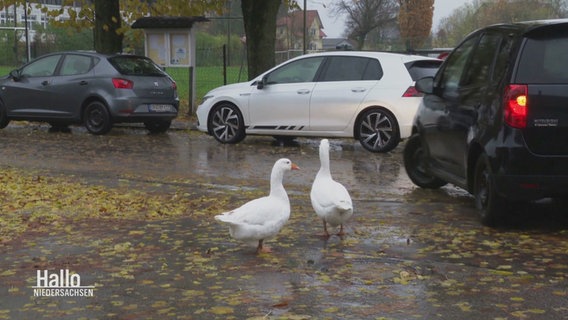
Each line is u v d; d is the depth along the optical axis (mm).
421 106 11086
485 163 9125
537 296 7391
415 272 7941
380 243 8766
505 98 8867
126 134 17859
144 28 21094
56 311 7098
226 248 8664
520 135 8789
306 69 15500
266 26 19641
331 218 8734
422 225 9422
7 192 11203
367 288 7586
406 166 11578
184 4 22766
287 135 15656
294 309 7043
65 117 17766
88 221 9758
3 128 18734
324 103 15117
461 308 7047
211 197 10953
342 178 12281
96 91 17359
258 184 11906
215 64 35469
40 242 8945
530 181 8789
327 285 7652
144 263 8258
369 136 14852
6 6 22734
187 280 7816
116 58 17672
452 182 10195
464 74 10016
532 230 9180
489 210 9148
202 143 16250
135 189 11477
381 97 14664
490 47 9555
